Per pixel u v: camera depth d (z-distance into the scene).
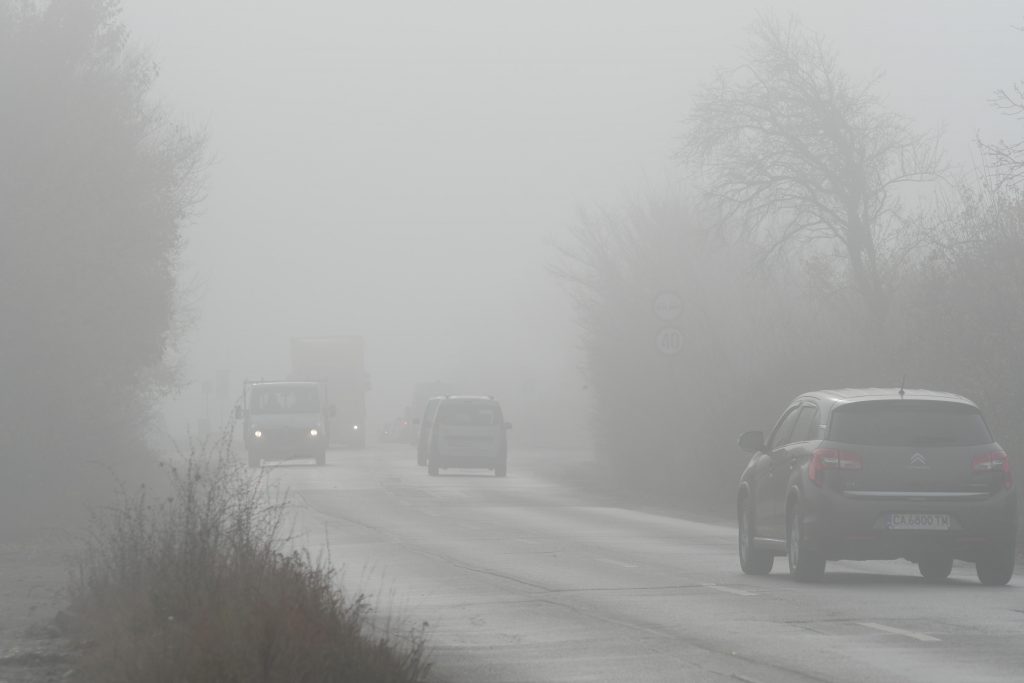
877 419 56.91
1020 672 35.31
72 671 36.25
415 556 69.69
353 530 86.88
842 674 35.22
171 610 36.47
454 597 52.50
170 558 40.34
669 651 39.31
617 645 40.59
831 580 58.88
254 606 31.44
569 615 47.22
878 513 55.69
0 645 41.34
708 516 106.94
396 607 49.53
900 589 54.62
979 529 55.72
